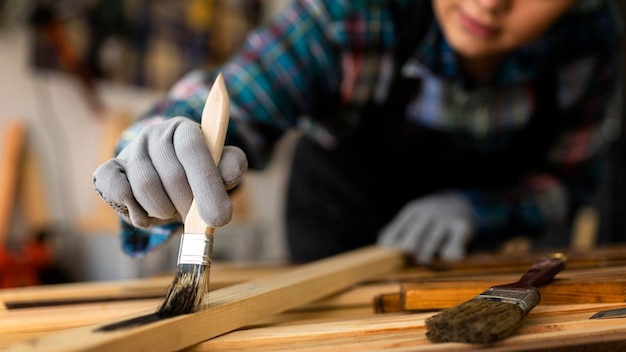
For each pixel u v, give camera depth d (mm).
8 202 1604
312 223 1157
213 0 2002
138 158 434
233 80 777
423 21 822
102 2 1729
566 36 902
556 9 687
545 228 1017
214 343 427
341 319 499
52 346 339
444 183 1045
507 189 1022
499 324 392
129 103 1872
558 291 509
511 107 939
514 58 873
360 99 900
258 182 2195
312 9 826
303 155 1151
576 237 1644
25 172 1667
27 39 1651
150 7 1839
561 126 1023
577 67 948
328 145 1033
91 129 1791
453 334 388
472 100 900
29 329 487
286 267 852
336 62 843
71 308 543
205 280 434
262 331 449
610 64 986
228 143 701
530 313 469
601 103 1021
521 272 678
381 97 897
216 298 469
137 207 441
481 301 438
